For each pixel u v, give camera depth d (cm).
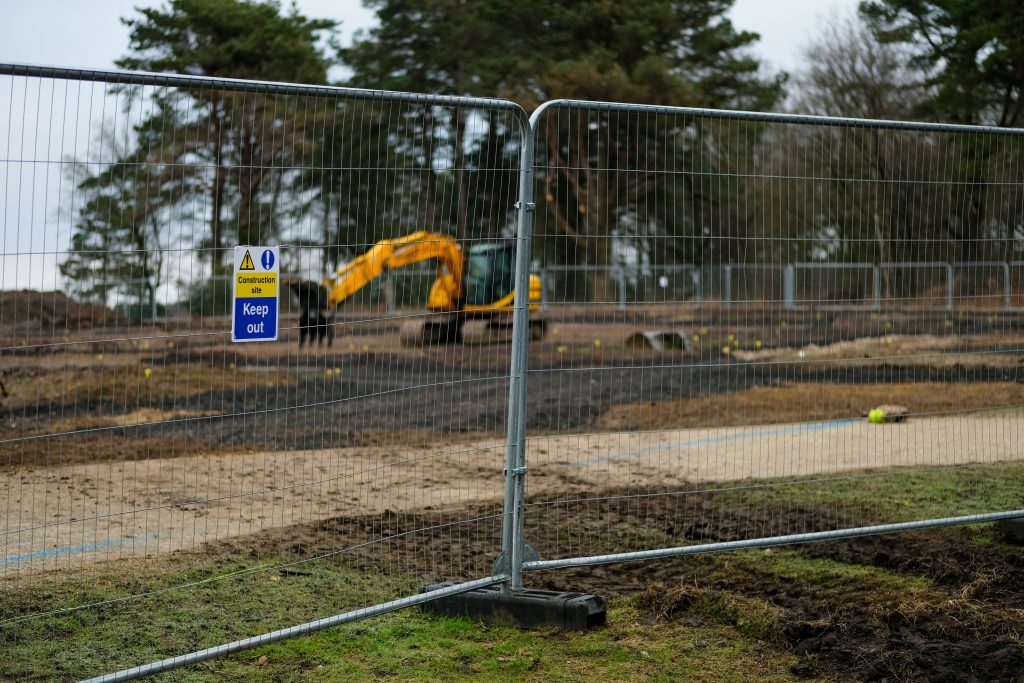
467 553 594
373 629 468
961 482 746
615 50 3678
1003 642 438
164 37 3491
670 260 1627
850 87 3472
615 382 1460
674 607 490
